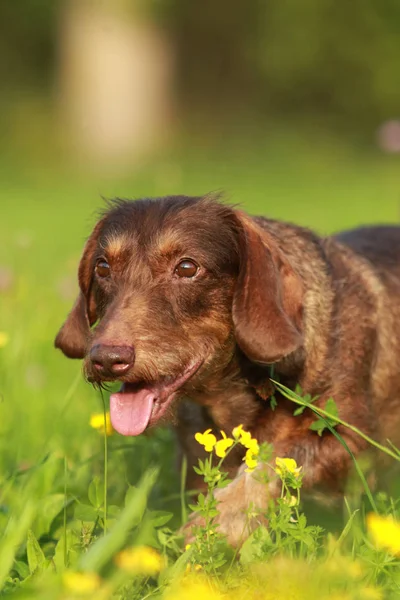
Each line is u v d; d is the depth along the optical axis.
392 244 7.09
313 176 35.78
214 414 6.08
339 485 5.91
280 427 5.95
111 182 33.69
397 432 6.67
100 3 34.00
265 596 4.31
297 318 5.80
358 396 6.07
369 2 42.66
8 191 31.89
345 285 6.29
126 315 5.48
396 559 4.90
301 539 4.81
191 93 45.78
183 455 6.39
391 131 19.45
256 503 5.50
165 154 37.28
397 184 32.44
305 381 5.92
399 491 6.59
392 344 6.50
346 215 23.39
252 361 5.91
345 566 4.52
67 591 4.20
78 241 19.41
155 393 5.55
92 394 7.87
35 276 13.33
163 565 5.11
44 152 37.47
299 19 42.94
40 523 5.66
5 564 4.57
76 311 6.28
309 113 45.12
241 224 5.86
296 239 6.27
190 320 5.70
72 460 7.07
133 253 5.71
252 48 44.59
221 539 5.02
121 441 7.01
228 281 5.84
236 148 40.38
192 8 44.25
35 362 9.32
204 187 31.94
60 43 36.94
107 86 36.03
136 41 35.81
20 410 7.84
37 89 44.34
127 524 4.46
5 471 6.63
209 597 3.83
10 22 45.16
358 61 43.41
